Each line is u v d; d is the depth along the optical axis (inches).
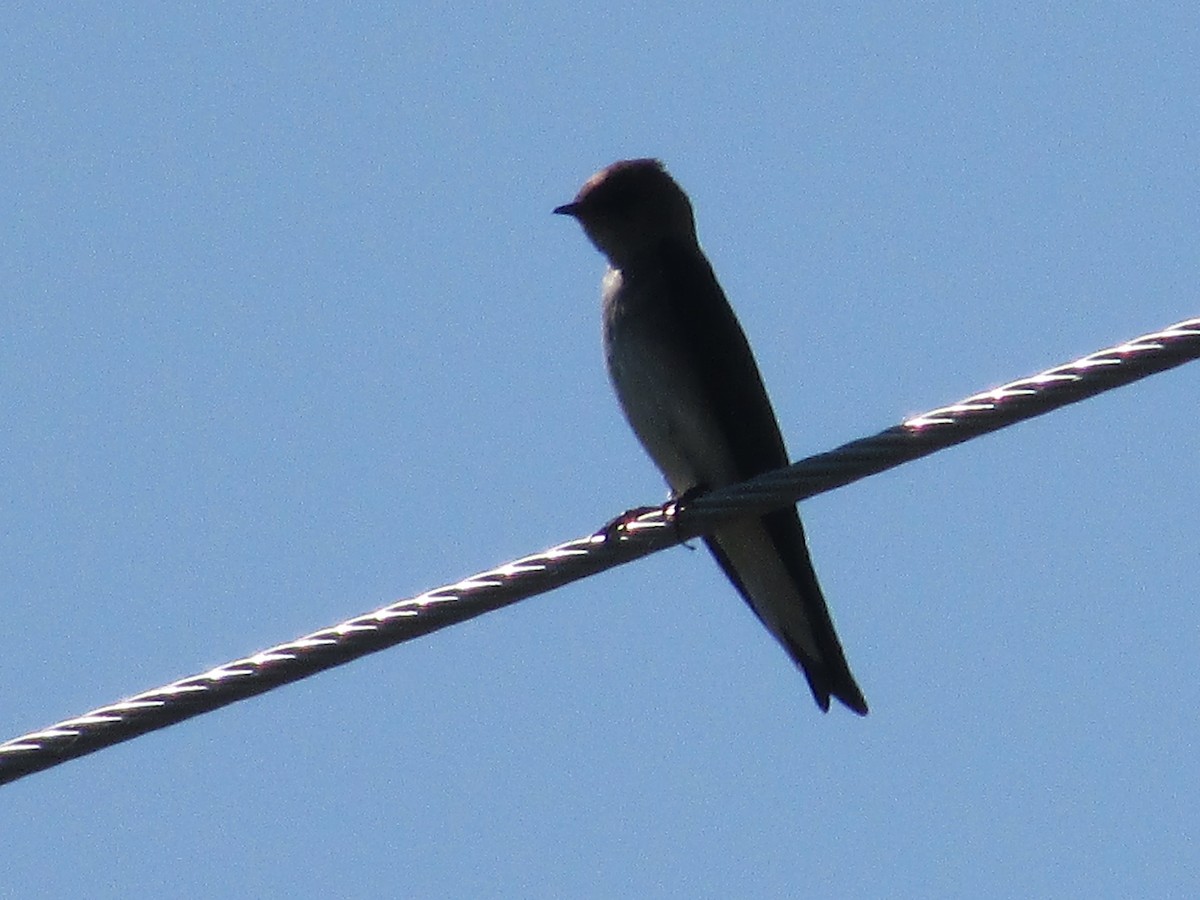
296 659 414.0
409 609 418.0
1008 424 409.4
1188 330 394.3
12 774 411.2
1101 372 399.5
